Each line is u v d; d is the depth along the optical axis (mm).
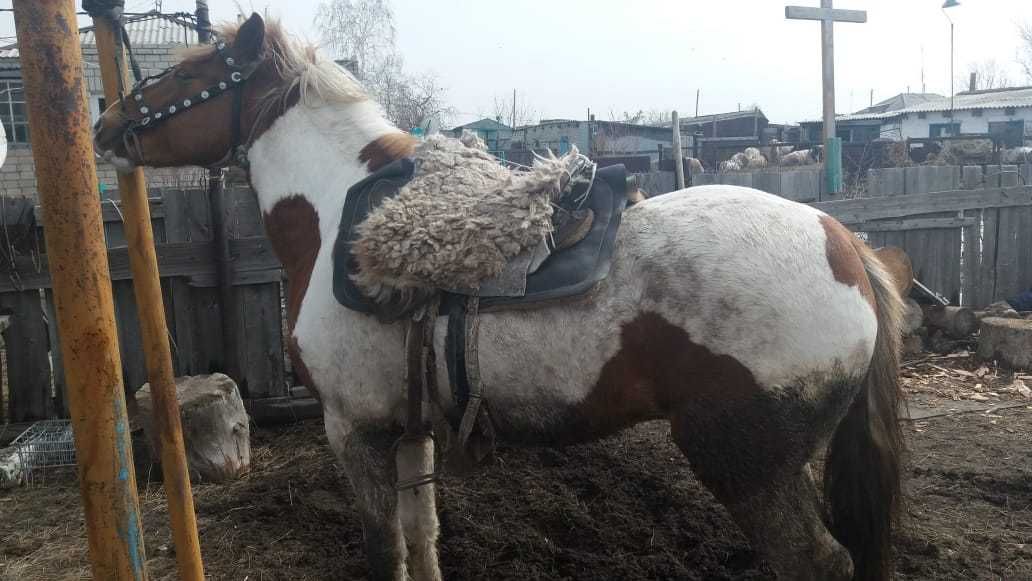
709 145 15523
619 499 3186
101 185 9047
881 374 1923
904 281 5004
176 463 1917
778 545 1790
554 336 1859
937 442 3756
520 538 2881
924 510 3020
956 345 5418
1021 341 4809
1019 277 5934
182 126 2375
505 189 1964
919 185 5691
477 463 2070
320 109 2369
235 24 2453
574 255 1885
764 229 1800
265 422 4418
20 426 4176
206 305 4367
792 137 19969
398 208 1982
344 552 2902
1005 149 13180
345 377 2104
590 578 2654
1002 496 3107
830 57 7246
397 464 2312
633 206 1973
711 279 1756
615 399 1871
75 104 1394
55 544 3025
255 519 3174
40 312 4234
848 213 5590
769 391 1741
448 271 1884
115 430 1499
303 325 2178
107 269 1479
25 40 1349
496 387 1928
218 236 4215
